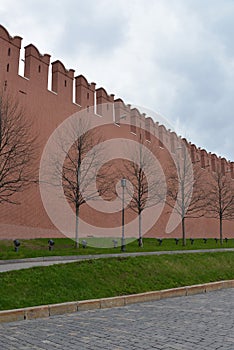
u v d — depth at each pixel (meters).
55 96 25.38
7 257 13.52
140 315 6.26
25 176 20.61
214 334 4.77
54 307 6.52
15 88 22.64
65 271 8.91
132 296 7.84
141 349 4.09
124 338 4.61
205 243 30.20
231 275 11.98
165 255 12.87
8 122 20.86
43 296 7.15
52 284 7.95
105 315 6.33
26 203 21.92
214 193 33.81
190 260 12.71
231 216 38.94
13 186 19.39
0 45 22.34
